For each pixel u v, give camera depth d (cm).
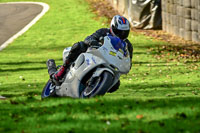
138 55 6719
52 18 10500
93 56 2480
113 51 2448
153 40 8069
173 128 1588
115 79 2545
